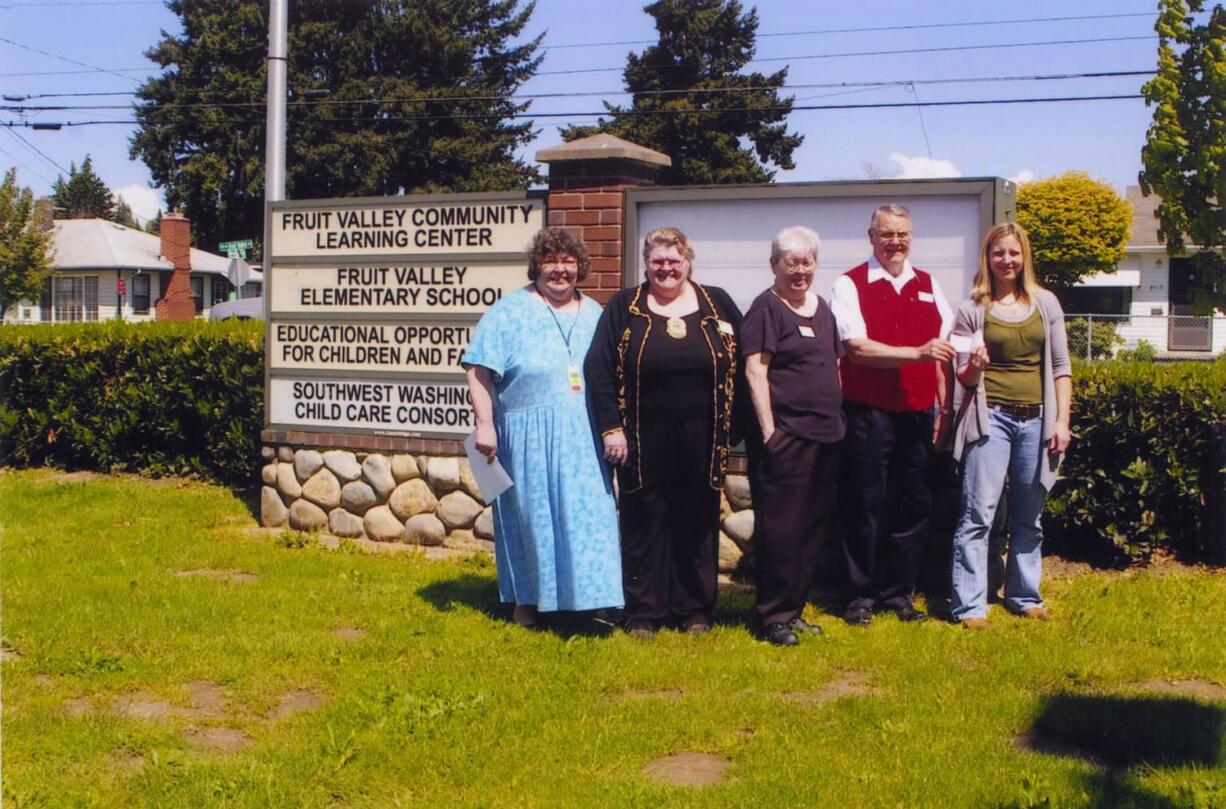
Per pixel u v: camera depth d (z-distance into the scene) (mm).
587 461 5996
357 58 43875
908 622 6250
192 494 9992
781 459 5867
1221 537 7457
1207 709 4895
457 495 7887
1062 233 34656
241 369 10180
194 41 45750
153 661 5547
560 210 7477
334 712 4910
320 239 8273
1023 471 6199
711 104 43969
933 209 6695
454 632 6008
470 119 44625
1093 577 7352
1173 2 5500
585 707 4988
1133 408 7590
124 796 4203
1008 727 4785
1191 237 5551
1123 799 4105
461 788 4297
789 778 4297
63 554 7688
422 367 8016
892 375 6105
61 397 11188
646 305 5938
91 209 84000
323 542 8117
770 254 7039
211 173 44656
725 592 6855
